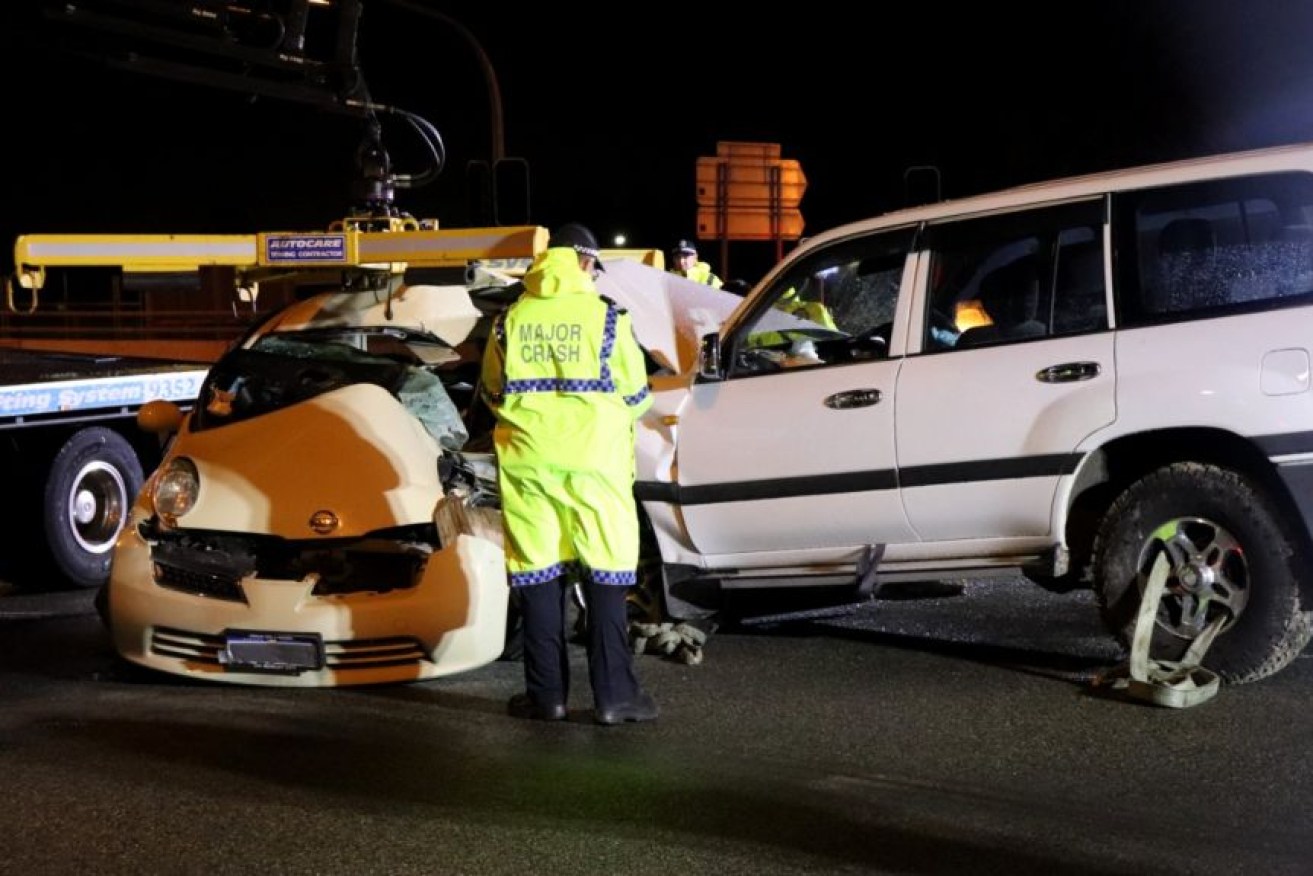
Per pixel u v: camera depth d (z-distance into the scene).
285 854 4.51
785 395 6.66
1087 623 7.28
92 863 4.48
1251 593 5.82
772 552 6.82
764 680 6.44
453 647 6.46
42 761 5.49
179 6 11.15
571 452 5.70
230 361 7.29
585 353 5.70
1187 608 5.97
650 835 4.59
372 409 6.88
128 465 9.78
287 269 8.27
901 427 6.34
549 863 4.38
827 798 4.88
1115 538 6.06
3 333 23.19
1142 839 4.42
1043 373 6.09
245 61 11.49
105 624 6.84
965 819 4.64
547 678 5.91
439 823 4.74
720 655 6.94
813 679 6.42
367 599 6.40
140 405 9.77
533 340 5.70
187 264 7.68
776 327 7.14
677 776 5.16
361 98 11.87
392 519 6.49
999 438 6.16
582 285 5.77
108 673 6.93
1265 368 5.70
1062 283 6.18
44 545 9.27
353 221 8.72
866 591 6.63
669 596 7.04
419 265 7.41
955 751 5.34
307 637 6.38
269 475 6.66
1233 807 4.66
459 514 6.59
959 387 6.25
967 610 7.71
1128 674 5.95
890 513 6.43
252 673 6.48
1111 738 5.39
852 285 7.22
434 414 7.42
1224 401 5.75
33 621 8.33
